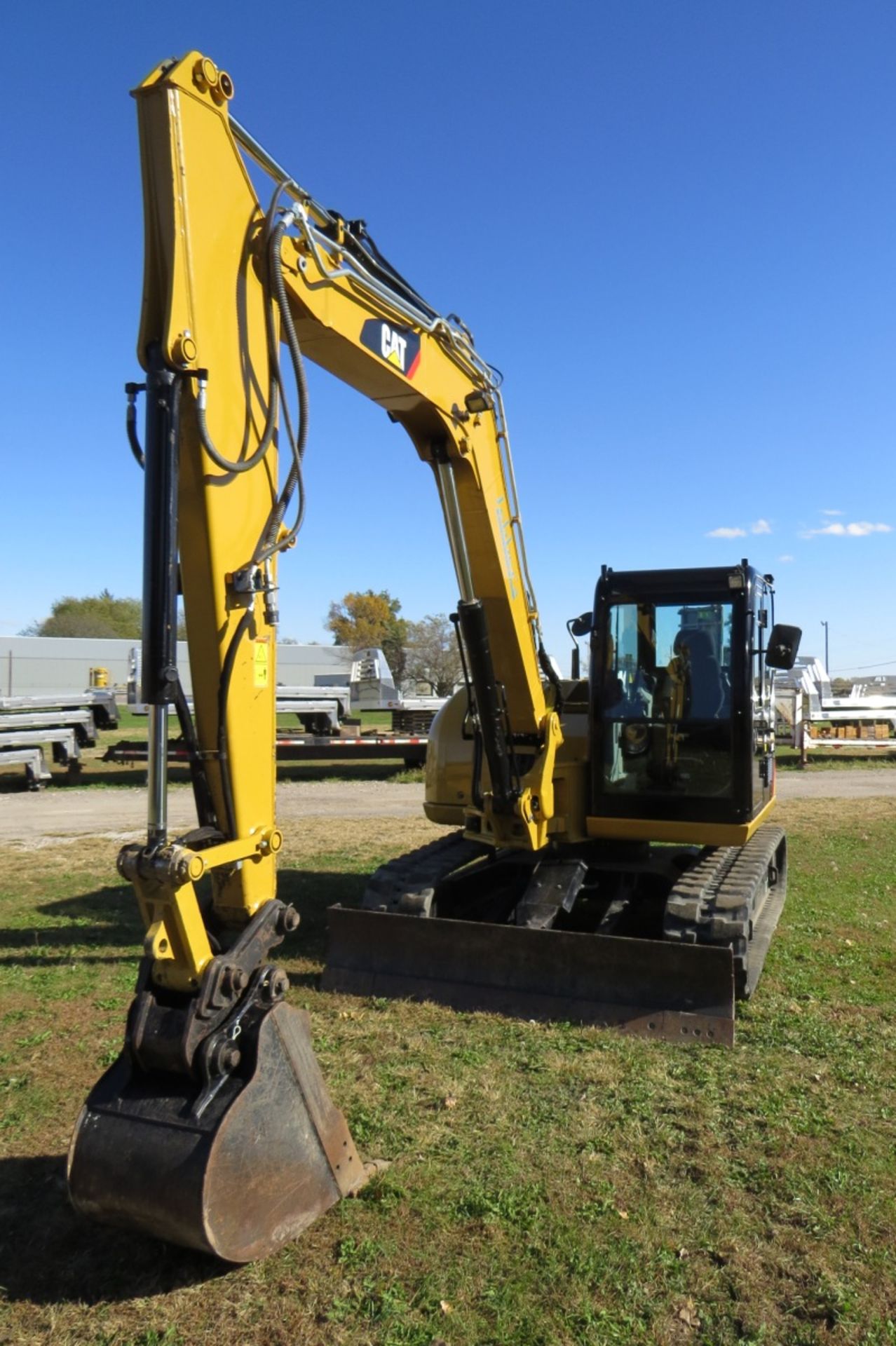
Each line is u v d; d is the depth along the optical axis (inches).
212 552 140.2
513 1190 148.6
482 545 231.5
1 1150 164.2
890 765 849.5
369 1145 162.7
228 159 145.0
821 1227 139.6
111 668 1911.9
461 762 280.2
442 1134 166.6
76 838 476.1
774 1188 149.9
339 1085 185.9
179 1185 118.0
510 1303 123.5
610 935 232.7
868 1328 119.0
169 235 133.8
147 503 130.1
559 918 299.9
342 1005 228.1
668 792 248.1
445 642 1863.9
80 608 2940.5
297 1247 134.2
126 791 657.6
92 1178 122.7
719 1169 155.6
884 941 287.1
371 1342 117.1
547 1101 179.6
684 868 287.9
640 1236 137.4
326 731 780.6
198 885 360.5
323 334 172.1
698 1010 209.9
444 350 212.8
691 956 211.6
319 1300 124.0
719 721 244.7
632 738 251.1
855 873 393.4
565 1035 208.8
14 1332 119.6
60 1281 128.9
